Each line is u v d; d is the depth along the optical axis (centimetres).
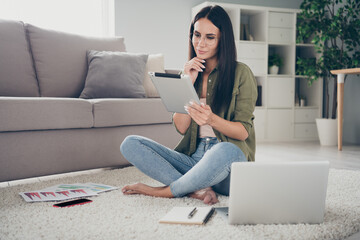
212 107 154
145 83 292
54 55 274
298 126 459
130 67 278
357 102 434
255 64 438
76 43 287
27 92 255
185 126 168
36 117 195
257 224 125
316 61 470
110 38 307
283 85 451
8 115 185
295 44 454
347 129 450
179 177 158
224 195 164
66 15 396
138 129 249
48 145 204
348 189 184
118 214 137
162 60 308
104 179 207
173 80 130
